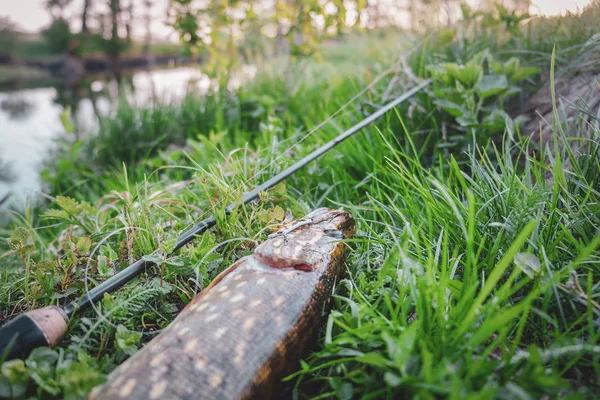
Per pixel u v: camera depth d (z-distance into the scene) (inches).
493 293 15.4
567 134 22.6
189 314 12.1
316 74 51.2
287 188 25.8
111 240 21.6
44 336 12.8
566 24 29.4
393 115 30.3
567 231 15.7
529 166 19.0
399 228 20.0
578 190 18.7
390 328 12.6
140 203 19.7
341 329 13.9
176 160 35.0
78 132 49.4
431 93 28.9
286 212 21.3
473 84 26.9
